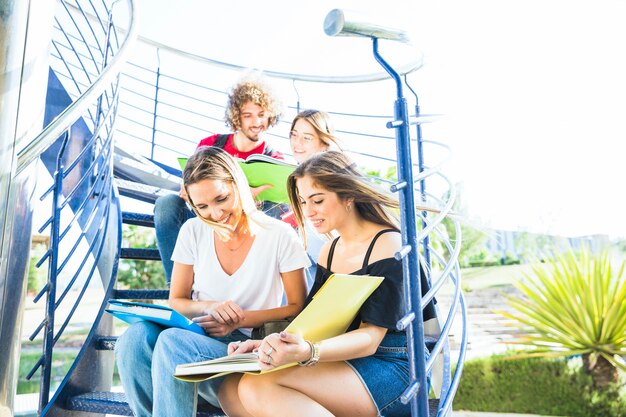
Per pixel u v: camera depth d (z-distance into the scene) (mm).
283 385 1234
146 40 3553
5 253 1333
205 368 1219
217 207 1636
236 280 1675
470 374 5520
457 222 1920
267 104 2486
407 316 1190
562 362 5285
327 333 1252
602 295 5188
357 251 1468
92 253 2314
